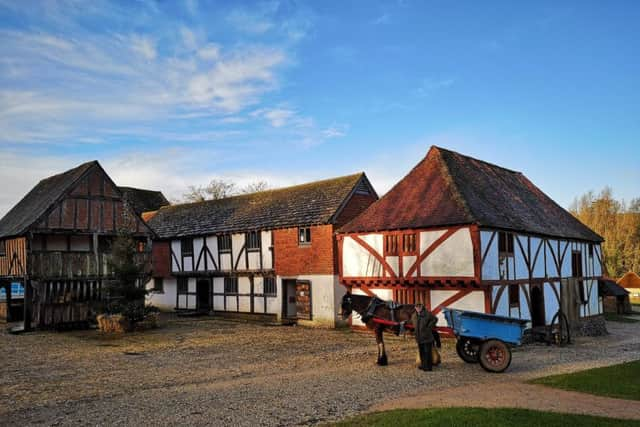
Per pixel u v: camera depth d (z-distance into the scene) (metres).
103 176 22.70
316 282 22.48
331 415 8.21
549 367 12.74
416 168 21.64
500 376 11.36
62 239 22.53
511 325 11.90
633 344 19.61
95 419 8.20
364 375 11.48
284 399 9.27
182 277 28.97
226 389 10.16
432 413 7.67
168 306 29.83
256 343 17.16
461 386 10.21
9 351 15.52
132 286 20.72
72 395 9.88
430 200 19.20
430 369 12.05
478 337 12.08
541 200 25.98
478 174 22.17
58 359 14.08
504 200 21.12
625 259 59.03
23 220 22.11
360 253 20.36
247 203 28.41
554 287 21.64
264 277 24.67
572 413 7.90
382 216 20.20
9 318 23.80
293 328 21.73
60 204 21.33
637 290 53.22
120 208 23.05
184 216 31.16
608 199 61.75
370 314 12.84
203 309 28.14
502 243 18.20
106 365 13.12
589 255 25.95
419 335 12.05
